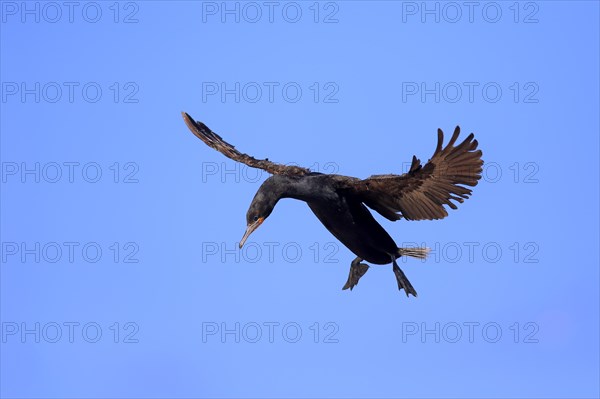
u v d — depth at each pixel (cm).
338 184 1588
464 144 1462
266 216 1612
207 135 1822
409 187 1549
